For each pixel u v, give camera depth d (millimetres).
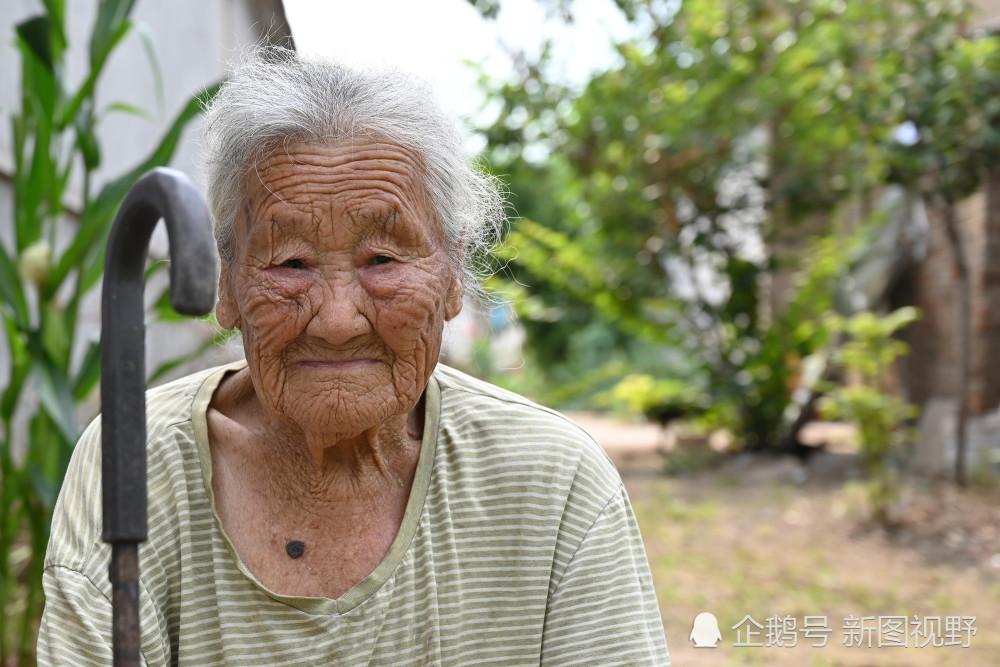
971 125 6785
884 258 8969
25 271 2639
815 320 8914
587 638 1337
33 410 4094
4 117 3891
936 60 6879
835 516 6316
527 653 1354
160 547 1289
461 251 1383
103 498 909
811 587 4855
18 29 2623
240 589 1271
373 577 1288
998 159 6812
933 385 8664
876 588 4867
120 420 905
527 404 1469
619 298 8969
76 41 4684
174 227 826
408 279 1230
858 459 8039
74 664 1194
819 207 8344
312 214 1201
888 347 7473
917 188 7160
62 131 2787
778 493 7156
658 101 8328
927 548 5578
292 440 1322
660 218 8836
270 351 1233
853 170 8156
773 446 8875
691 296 9594
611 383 15812
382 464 1348
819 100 8180
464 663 1330
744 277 8688
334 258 1216
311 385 1229
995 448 7242
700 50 8406
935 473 7227
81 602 1223
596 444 1477
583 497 1395
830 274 8367
